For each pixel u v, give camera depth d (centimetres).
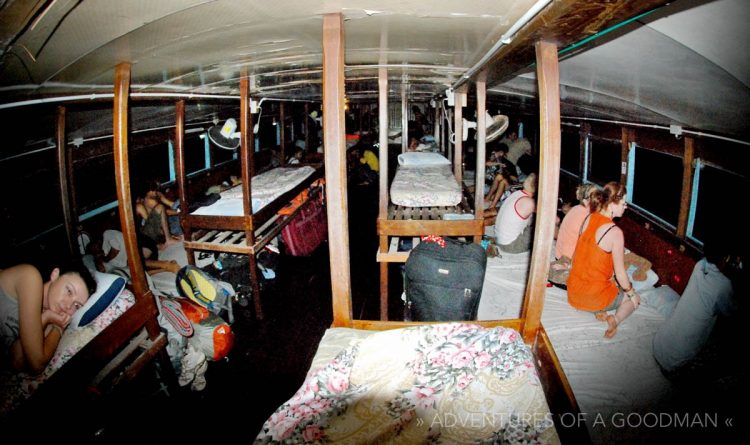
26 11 129
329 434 152
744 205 296
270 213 510
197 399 344
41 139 366
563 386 174
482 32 193
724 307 252
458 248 323
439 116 1030
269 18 168
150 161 621
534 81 371
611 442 227
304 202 669
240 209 478
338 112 180
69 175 428
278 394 349
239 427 314
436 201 470
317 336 433
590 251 341
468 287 304
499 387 164
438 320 311
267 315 479
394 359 180
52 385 203
